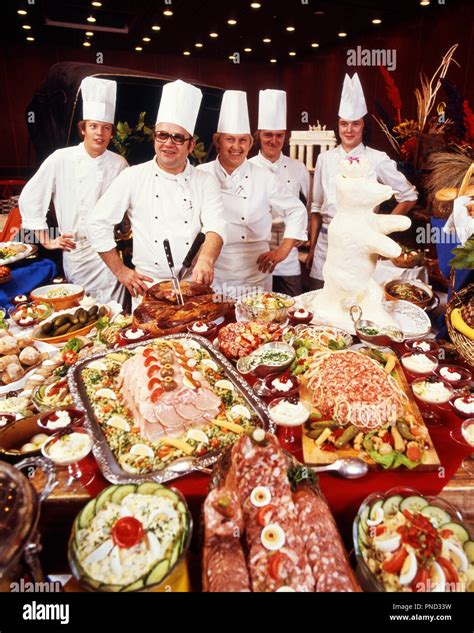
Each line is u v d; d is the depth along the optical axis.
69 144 4.91
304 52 12.55
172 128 3.04
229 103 3.58
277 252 3.84
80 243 4.23
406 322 2.61
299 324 2.60
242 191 3.85
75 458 1.61
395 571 1.36
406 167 4.97
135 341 2.50
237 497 1.45
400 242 4.18
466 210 2.41
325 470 1.67
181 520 1.42
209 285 3.01
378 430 1.78
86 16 9.03
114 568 1.32
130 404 1.93
